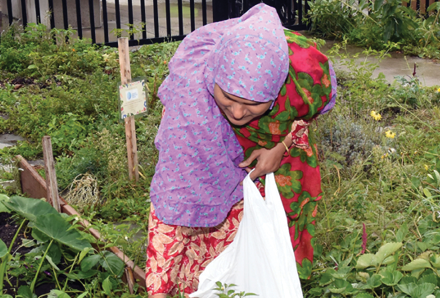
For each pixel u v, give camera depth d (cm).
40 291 308
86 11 1030
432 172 419
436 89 594
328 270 286
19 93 640
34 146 502
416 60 822
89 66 725
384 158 416
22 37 791
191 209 255
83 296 275
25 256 315
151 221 266
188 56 251
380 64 801
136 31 852
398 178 414
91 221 364
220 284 265
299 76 244
